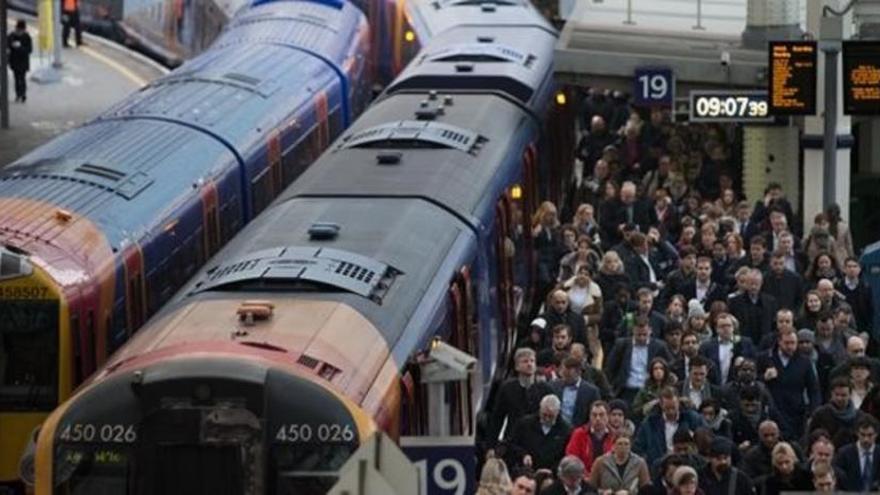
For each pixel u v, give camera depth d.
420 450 50.62
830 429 63.53
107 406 54.41
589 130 115.81
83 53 146.12
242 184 85.56
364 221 68.75
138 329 71.38
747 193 97.12
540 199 95.19
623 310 76.25
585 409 66.25
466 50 98.94
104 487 54.50
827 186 86.06
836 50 85.19
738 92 93.88
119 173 76.25
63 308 65.94
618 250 82.50
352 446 54.00
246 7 112.94
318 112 99.38
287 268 62.09
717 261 81.00
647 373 68.81
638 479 59.19
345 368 56.41
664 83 96.06
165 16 142.38
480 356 74.44
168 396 54.00
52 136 122.94
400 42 115.19
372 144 80.62
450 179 76.50
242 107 90.50
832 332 72.25
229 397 53.91
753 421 65.69
